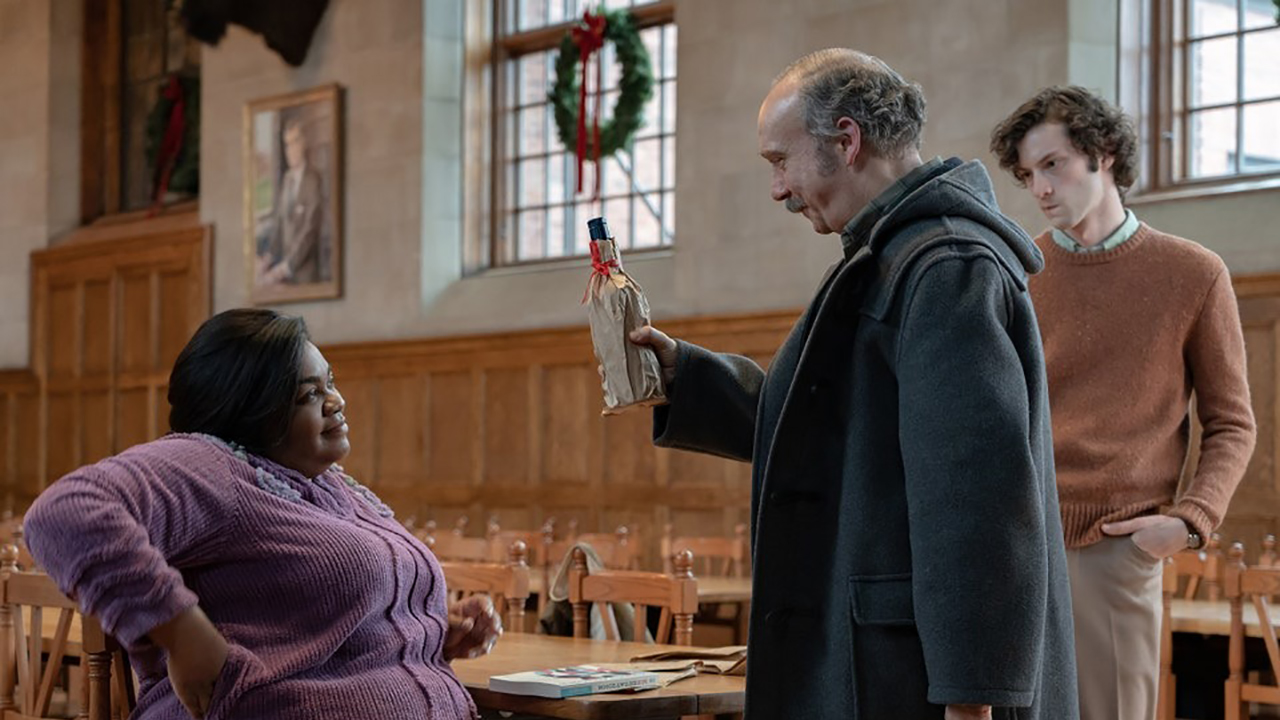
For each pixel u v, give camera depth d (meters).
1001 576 2.34
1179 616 5.48
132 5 14.87
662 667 3.56
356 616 2.97
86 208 14.84
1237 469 3.49
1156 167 8.52
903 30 9.11
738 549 8.23
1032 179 3.54
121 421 13.84
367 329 12.16
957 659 2.34
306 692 2.87
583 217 11.48
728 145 9.91
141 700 2.96
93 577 2.64
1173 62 8.54
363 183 12.24
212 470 2.89
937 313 2.45
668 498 10.15
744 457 3.07
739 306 9.79
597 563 5.19
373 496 3.35
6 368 14.80
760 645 2.60
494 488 11.18
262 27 12.58
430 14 11.98
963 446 2.38
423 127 11.91
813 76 2.68
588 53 10.97
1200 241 7.97
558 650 4.05
